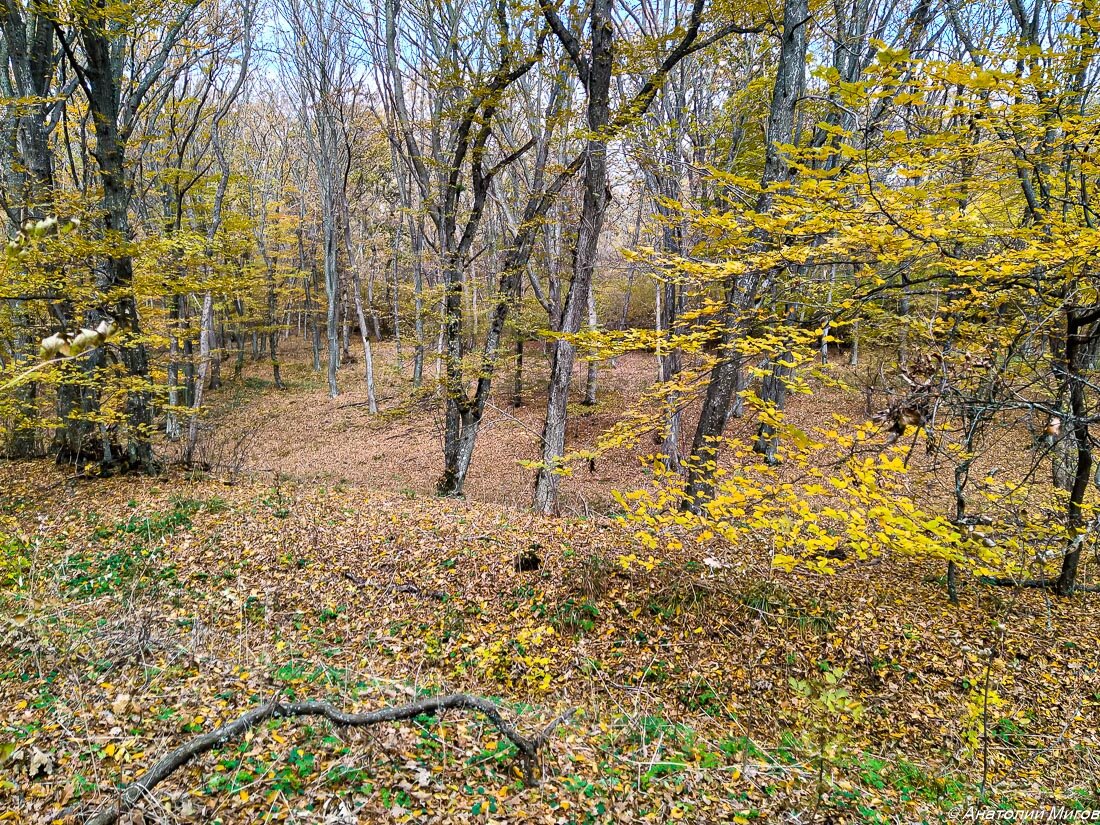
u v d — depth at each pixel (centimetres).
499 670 570
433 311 1445
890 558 758
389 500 1070
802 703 509
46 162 979
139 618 568
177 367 1822
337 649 590
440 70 1164
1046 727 479
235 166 2642
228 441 1975
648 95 870
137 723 393
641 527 836
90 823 288
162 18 982
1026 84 292
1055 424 430
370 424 2092
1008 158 389
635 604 668
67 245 770
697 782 378
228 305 2508
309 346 3666
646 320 2488
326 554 805
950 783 411
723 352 561
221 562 777
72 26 869
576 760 392
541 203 1180
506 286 1290
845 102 316
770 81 864
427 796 338
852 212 338
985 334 445
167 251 920
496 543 824
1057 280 382
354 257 2620
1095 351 509
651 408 664
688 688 550
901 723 500
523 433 1902
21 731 372
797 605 656
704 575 707
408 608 684
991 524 460
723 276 410
